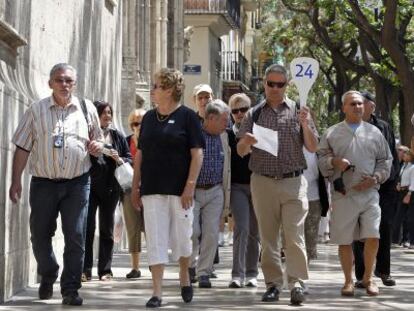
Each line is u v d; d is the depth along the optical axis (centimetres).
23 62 1722
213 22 5869
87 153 1456
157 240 1402
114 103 2800
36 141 1438
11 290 1521
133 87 3325
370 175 1588
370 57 4953
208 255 1712
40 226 1449
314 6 4044
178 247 1431
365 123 1605
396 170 1727
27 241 1647
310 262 2338
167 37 4544
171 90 1409
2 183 1457
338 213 1591
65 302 1431
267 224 1494
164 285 1748
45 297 1494
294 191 1470
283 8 5681
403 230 3219
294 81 1526
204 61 5881
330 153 1602
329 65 5828
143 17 3725
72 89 1449
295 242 1470
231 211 1739
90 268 1819
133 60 3341
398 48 3284
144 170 1405
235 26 6397
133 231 1883
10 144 1518
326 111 6644
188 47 5041
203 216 1711
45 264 1466
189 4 5828
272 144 1455
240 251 1722
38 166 1438
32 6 1783
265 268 1512
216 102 1691
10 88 1523
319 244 3225
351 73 5516
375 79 4206
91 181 1800
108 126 1848
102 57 2583
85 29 2330
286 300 1525
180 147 1405
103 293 1606
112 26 2742
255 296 1580
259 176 1480
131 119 2005
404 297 1588
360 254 1731
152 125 1411
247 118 1493
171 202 1409
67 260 1439
